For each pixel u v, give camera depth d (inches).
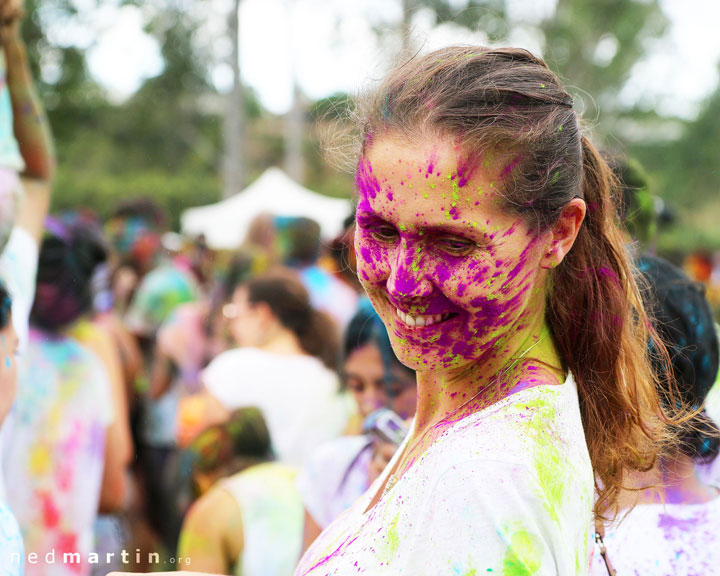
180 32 662.5
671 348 65.1
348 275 100.2
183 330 171.0
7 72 83.0
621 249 47.7
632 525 61.6
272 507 90.7
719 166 852.6
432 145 36.9
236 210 346.0
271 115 1026.7
